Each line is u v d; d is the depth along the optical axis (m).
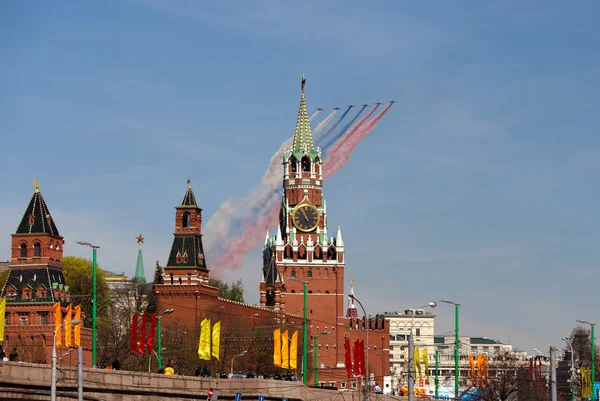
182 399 152.88
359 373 198.75
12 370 125.44
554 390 141.88
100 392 137.88
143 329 172.88
